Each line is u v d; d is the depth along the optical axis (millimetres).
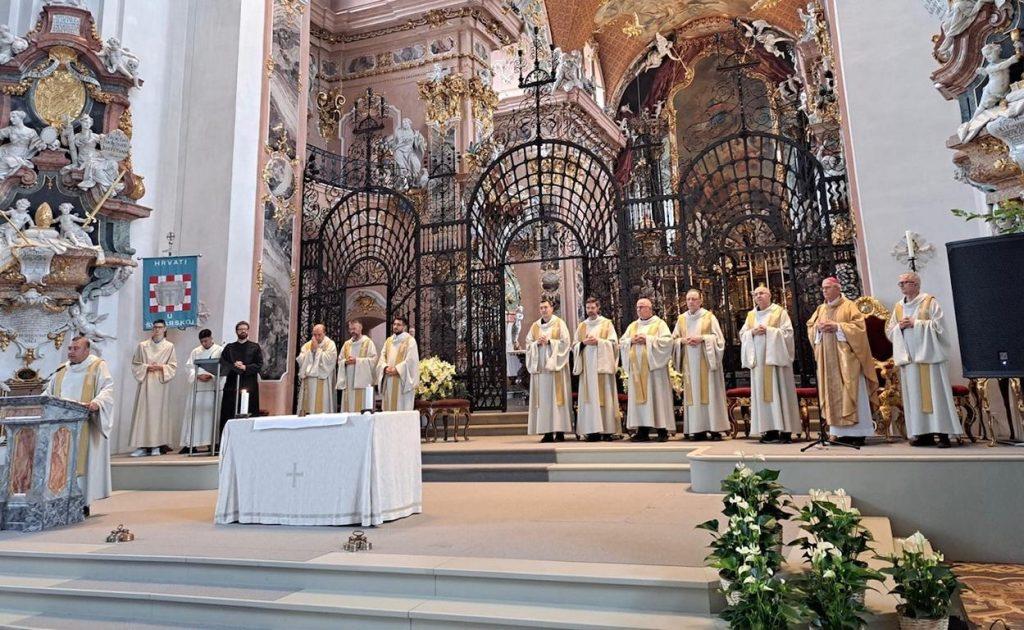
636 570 3438
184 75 10953
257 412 9000
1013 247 5102
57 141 9164
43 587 4059
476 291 12422
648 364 8547
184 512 6141
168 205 10555
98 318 9320
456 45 17016
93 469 5988
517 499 6219
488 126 17547
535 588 3457
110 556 4277
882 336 7816
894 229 7992
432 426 10492
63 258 8781
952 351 7641
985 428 6637
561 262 19562
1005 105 5473
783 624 2729
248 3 11109
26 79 9172
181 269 9812
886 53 8273
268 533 4957
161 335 9500
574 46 23312
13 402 5398
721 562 2953
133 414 9195
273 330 11133
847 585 2842
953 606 3424
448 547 4184
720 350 8367
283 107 11812
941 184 7855
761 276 16406
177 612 3777
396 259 13094
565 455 7875
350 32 17797
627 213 11352
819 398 6750
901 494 5223
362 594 3717
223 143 10578
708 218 11383
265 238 11094
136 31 10391
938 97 7988
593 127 21469
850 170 8750
